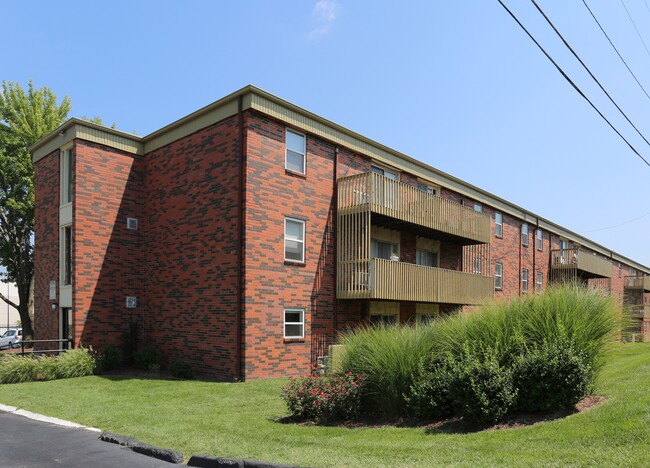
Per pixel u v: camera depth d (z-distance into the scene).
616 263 47.06
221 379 14.48
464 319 9.72
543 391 7.78
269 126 15.42
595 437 6.20
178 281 16.48
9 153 28.30
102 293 16.94
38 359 15.11
